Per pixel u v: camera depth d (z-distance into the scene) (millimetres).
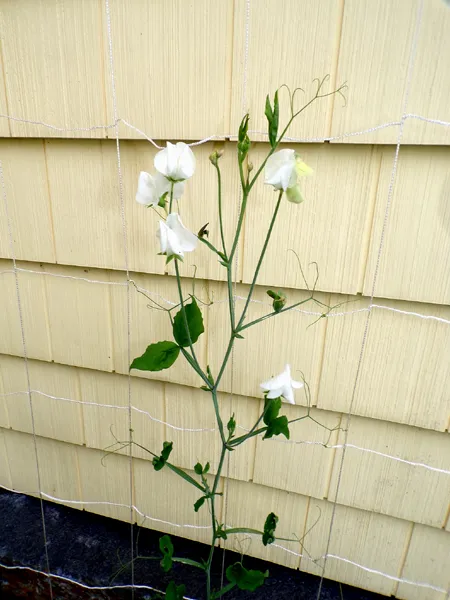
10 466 630
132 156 418
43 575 560
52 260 478
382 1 329
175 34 371
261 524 542
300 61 356
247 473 518
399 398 432
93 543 579
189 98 386
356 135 362
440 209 367
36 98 419
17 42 405
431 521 470
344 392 447
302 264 411
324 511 511
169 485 559
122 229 445
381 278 397
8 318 524
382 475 471
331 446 477
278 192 394
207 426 510
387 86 346
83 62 397
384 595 524
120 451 559
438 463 448
